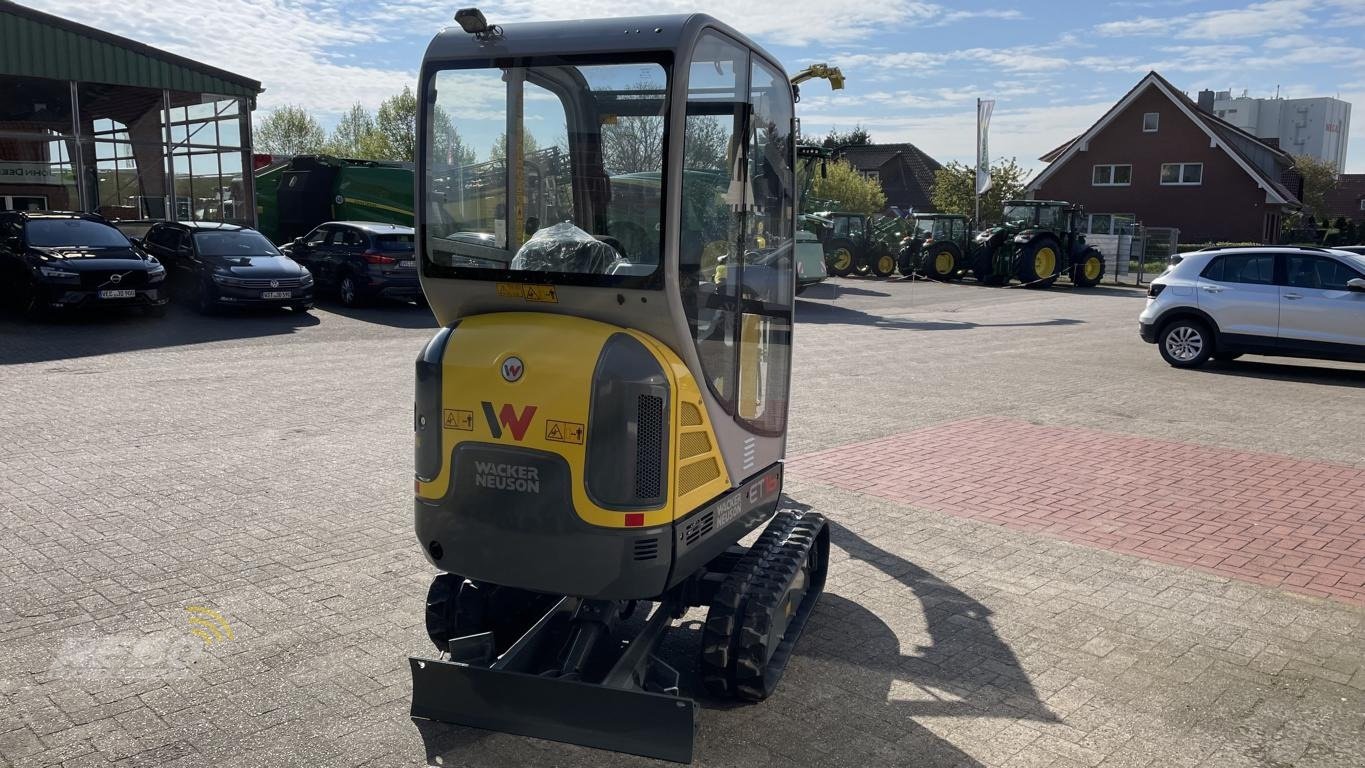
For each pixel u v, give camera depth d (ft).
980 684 14.97
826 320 69.10
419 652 15.62
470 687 12.58
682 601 15.28
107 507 22.45
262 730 13.29
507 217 13.30
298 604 17.35
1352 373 45.75
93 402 33.83
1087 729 13.67
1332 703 14.49
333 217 82.07
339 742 13.05
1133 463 28.27
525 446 12.29
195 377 39.14
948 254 103.96
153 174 74.02
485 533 12.65
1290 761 12.94
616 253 12.60
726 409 14.11
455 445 12.72
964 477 26.63
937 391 39.83
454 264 13.62
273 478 25.04
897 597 18.37
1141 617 17.56
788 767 12.62
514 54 12.94
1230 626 17.21
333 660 15.31
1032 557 20.58
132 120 73.15
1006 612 17.74
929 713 14.06
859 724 13.73
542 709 12.30
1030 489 25.57
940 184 154.92
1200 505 24.31
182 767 12.40
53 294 51.08
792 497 24.71
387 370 41.60
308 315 59.88
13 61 63.62
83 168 71.20
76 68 66.39
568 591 12.44
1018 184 148.46
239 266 57.16
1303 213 177.78
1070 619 17.46
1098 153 155.53
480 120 13.34
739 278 14.25
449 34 13.53
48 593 17.63
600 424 12.05
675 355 12.86
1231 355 48.73
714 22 12.82
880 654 15.96
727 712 14.02
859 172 215.31
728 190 13.78
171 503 22.84
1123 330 63.41
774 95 15.29
